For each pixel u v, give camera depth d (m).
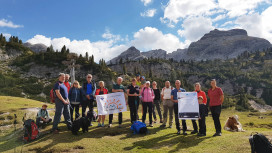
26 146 8.89
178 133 10.57
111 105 11.44
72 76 25.86
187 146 8.62
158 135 10.35
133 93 11.87
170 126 12.10
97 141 9.24
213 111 10.23
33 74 159.50
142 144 9.03
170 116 12.15
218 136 9.66
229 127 13.15
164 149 8.38
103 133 10.56
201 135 10.09
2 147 8.97
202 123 10.26
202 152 7.66
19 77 150.12
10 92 116.31
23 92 121.38
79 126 10.23
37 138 9.88
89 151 8.17
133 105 12.16
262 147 5.38
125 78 181.75
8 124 12.31
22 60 176.50
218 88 10.23
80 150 8.30
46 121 11.81
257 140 5.49
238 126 12.91
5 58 185.75
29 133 9.68
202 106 10.38
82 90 11.58
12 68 166.12
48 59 175.88
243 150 7.35
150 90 12.15
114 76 172.12
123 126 12.00
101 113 11.19
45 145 8.81
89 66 167.88
